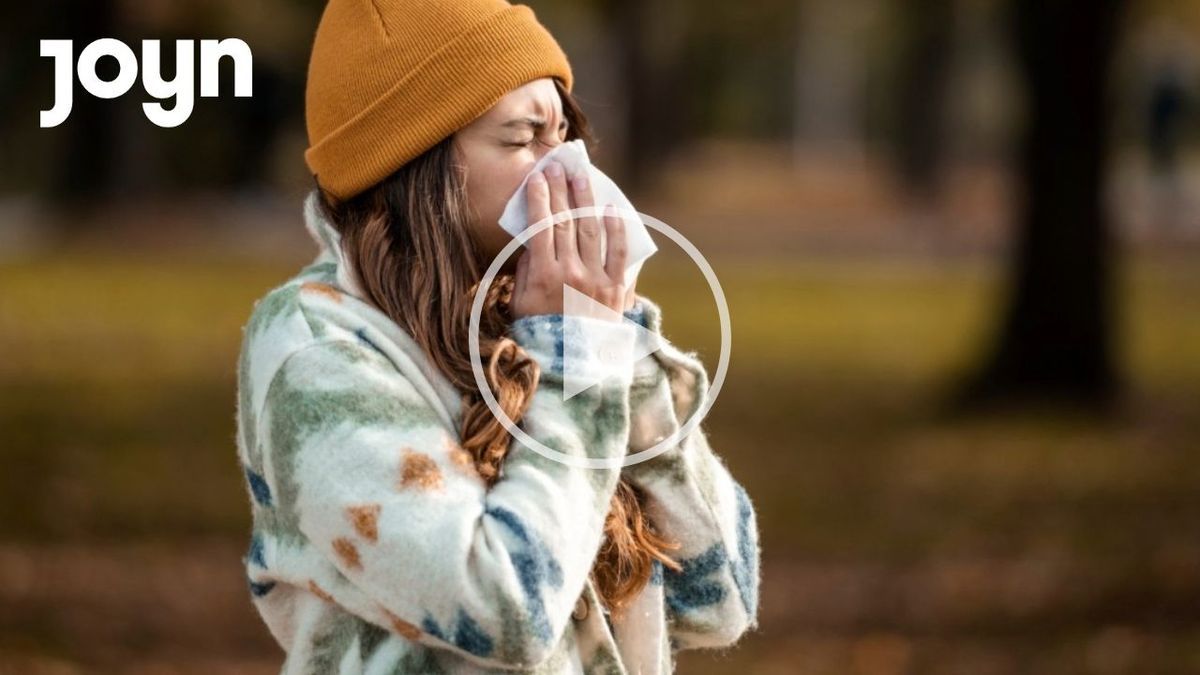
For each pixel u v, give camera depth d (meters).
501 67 2.53
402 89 2.52
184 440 13.11
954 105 46.44
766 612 8.41
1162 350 19.12
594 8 40.12
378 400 2.42
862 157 70.19
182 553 9.50
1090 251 14.97
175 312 21.59
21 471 11.62
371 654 2.45
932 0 42.81
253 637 7.98
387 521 2.34
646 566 2.58
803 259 31.48
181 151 37.91
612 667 2.54
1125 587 8.74
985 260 31.64
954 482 11.82
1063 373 14.98
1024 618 8.26
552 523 2.36
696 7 50.22
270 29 31.30
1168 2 27.48
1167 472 12.10
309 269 2.64
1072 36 14.88
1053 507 10.94
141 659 7.49
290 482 2.42
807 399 15.80
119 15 30.06
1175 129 38.38
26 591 8.47
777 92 78.25
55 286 24.16
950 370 17.70
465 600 2.31
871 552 9.73
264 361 2.48
